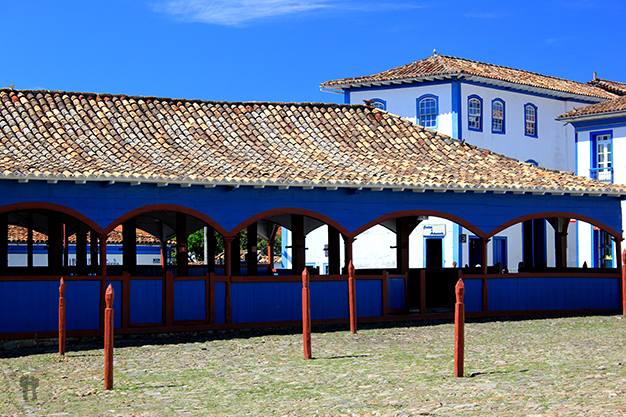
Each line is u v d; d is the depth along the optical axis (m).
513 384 10.25
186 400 10.02
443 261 34.38
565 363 12.04
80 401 10.07
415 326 18.00
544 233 35.91
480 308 19.55
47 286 15.77
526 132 37.00
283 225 23.34
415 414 8.71
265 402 9.78
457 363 10.96
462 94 34.12
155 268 23.62
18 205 15.61
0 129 18.02
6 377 11.90
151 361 13.33
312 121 21.78
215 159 18.12
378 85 35.69
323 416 8.88
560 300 20.27
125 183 16.47
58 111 19.44
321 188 18.09
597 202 20.55
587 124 32.75
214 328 17.06
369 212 18.47
